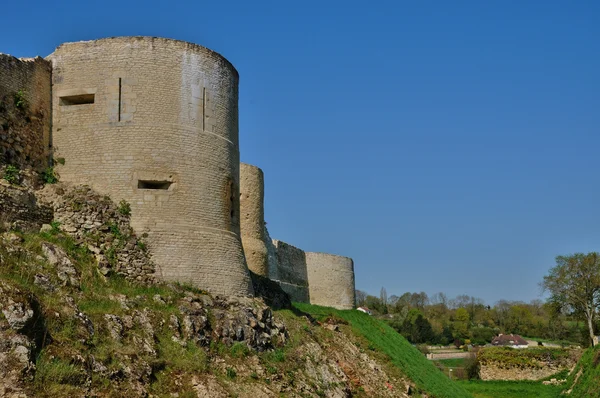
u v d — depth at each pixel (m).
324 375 22.92
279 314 26.98
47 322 15.02
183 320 19.45
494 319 130.12
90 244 20.78
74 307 16.62
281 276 46.66
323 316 33.84
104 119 22.70
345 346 29.34
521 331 114.25
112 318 17.36
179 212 22.42
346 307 54.69
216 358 19.28
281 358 21.80
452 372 62.03
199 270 22.23
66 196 21.53
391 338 38.66
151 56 23.23
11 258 17.22
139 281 21.02
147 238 21.78
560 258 60.91
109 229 21.39
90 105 22.91
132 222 21.89
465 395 37.34
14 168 20.89
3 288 14.26
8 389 12.82
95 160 22.44
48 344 14.48
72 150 22.69
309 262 52.44
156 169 22.44
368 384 26.25
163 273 21.59
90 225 21.22
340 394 22.62
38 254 18.38
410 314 103.62
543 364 59.19
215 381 17.86
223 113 24.58
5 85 21.19
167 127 22.84
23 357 13.41
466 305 149.88
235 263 23.53
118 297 18.98
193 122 23.44
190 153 23.08
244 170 38.25
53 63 23.48
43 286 16.92
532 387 54.09
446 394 33.00
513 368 59.34
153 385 16.25
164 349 18.02
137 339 17.42
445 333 106.94
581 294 59.44
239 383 18.61
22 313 14.01
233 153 24.92
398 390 28.20
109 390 14.84
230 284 22.97
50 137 22.92
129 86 22.89
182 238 22.20
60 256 18.86
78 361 14.59
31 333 14.20
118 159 22.33
